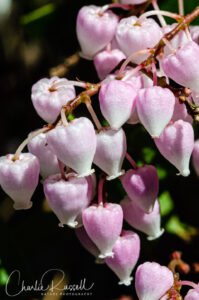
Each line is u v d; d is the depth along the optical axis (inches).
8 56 8.5
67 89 5.5
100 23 5.7
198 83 5.1
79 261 7.5
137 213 5.6
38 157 5.4
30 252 7.2
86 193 5.3
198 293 5.3
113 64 5.8
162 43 5.2
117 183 6.5
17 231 7.2
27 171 5.3
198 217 7.0
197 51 5.0
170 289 5.4
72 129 5.0
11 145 8.5
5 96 8.5
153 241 6.9
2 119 8.5
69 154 5.0
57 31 7.2
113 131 5.2
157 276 5.4
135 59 5.4
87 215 5.3
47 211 7.2
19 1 8.4
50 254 7.7
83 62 7.0
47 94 5.4
